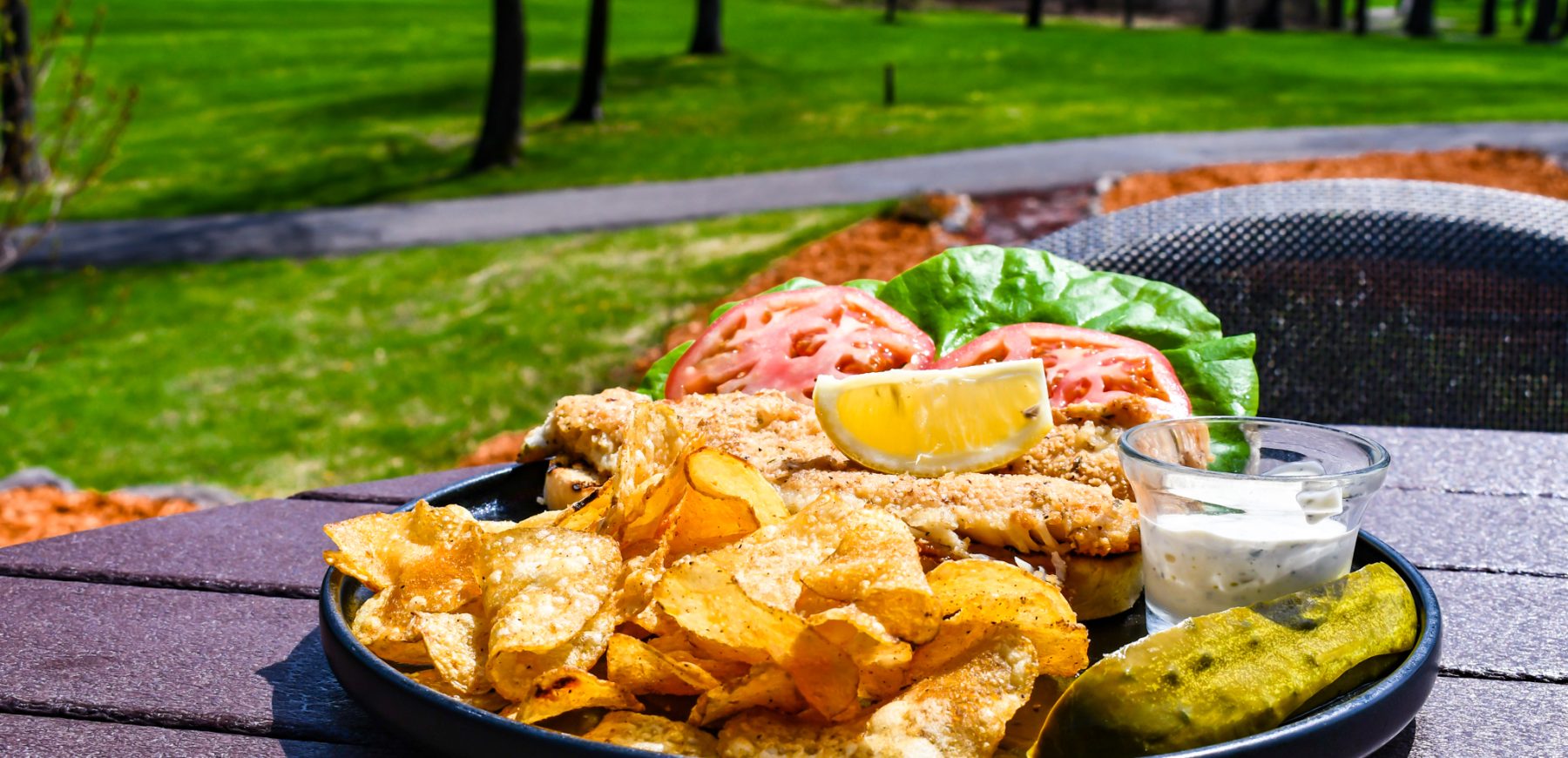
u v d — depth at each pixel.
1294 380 1.03
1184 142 4.42
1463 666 0.41
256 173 4.24
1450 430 0.61
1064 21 10.48
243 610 0.45
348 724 0.38
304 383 2.11
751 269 2.75
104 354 2.28
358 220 3.46
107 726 0.38
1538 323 0.99
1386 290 1.01
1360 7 9.77
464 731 0.33
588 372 2.17
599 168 4.17
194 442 1.86
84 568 0.48
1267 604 0.36
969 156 4.22
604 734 0.34
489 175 4.10
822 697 0.33
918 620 0.34
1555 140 4.27
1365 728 0.33
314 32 8.48
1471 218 1.02
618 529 0.39
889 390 0.43
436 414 1.98
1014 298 0.56
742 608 0.33
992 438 0.43
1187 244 1.03
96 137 4.71
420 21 9.46
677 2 11.15
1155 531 0.39
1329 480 0.38
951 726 0.32
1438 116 4.99
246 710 0.39
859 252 2.89
